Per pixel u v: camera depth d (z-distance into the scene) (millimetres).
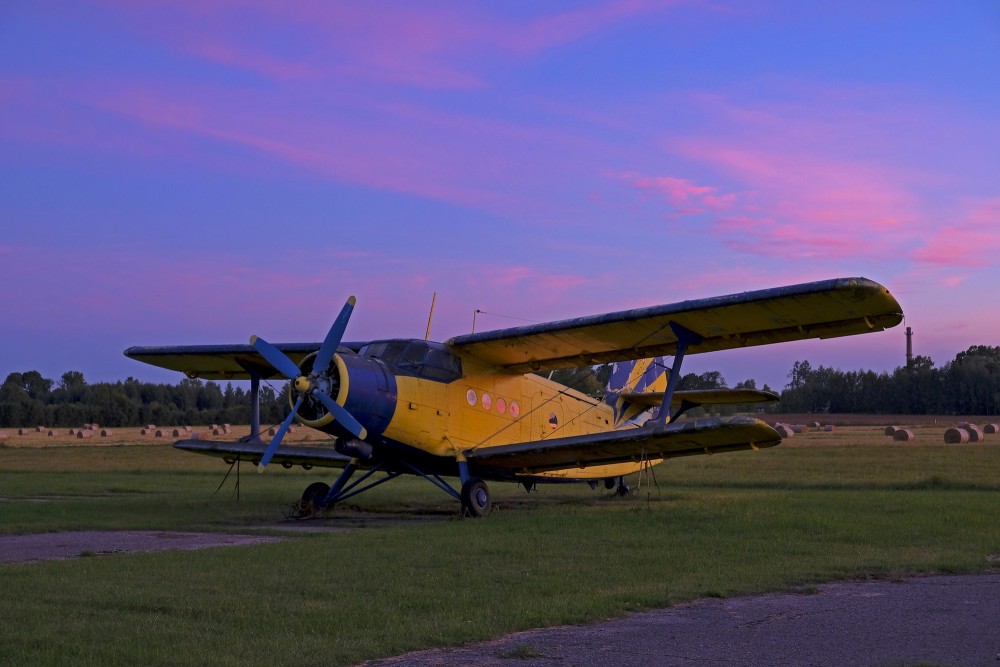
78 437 64875
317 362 15469
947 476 24484
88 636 6438
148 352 19656
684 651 6297
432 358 16797
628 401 22156
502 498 20688
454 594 8031
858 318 14828
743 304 14484
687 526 13156
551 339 16594
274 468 33938
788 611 7555
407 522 15680
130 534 13438
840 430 69250
